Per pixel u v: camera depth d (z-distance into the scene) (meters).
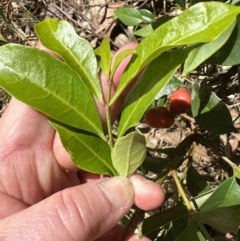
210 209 0.13
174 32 0.09
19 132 0.15
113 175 0.12
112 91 0.14
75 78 0.11
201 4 0.09
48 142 0.15
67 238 0.11
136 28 0.23
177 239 0.13
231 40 0.12
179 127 0.22
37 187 0.16
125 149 0.11
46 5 0.26
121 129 0.11
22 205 0.15
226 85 0.18
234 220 0.13
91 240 0.12
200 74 0.17
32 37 0.24
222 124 0.15
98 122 0.12
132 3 0.24
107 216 0.12
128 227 0.13
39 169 0.15
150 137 0.23
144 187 0.13
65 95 0.12
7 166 0.15
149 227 0.13
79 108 0.12
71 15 0.26
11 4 0.25
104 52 0.12
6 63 0.12
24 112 0.15
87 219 0.12
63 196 0.12
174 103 0.14
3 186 0.15
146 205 0.13
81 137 0.12
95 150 0.12
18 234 0.11
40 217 0.11
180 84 0.16
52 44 0.12
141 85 0.11
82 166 0.12
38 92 0.11
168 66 0.10
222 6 0.09
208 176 0.20
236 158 0.20
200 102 0.15
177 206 0.13
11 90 0.11
